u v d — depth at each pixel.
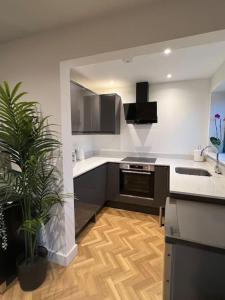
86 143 3.60
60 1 1.25
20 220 1.72
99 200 2.90
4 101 1.27
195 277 0.98
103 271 1.81
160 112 3.38
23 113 1.35
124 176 3.09
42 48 1.66
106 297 1.54
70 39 1.55
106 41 1.43
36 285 1.60
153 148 3.50
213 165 2.64
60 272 1.79
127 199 3.09
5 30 1.60
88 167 2.55
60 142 1.68
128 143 3.63
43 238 1.90
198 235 0.95
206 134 3.16
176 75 2.86
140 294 1.56
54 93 1.67
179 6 1.22
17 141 1.41
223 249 0.85
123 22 1.37
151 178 2.92
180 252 0.98
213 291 0.98
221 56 2.13
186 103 3.22
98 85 3.41
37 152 1.48
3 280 1.56
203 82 3.09
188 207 1.33
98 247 2.18
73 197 1.92
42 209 1.59
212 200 1.46
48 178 1.62
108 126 3.30
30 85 1.75
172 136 3.36
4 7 1.30
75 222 2.13
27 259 1.61
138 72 2.70
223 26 1.15
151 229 2.59
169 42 1.29
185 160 3.18
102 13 1.38
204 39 1.26
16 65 1.79
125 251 2.11
